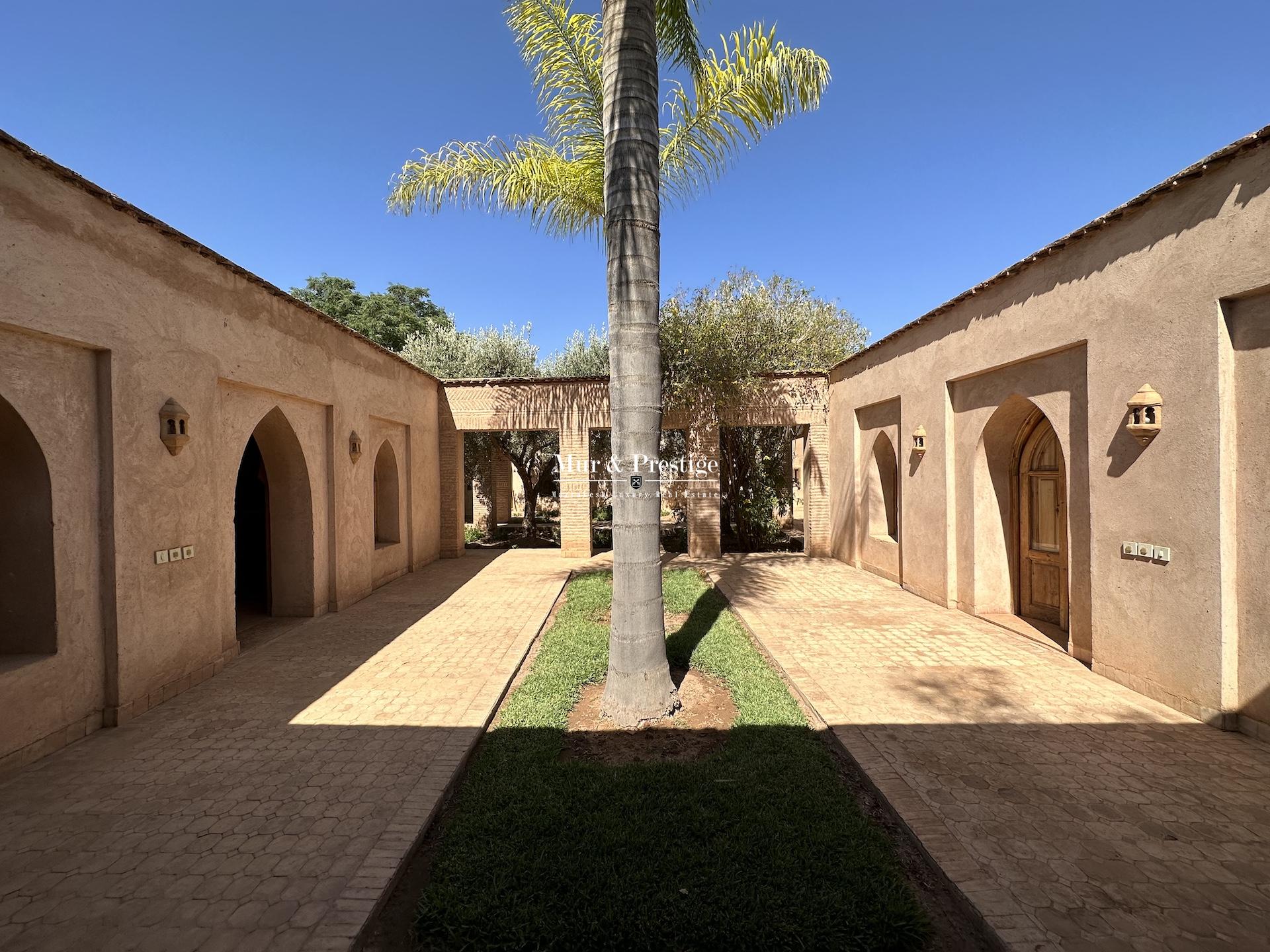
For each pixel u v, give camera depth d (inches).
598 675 222.5
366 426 370.6
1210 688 173.8
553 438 729.0
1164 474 187.2
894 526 441.7
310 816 133.0
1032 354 247.1
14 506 165.0
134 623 189.6
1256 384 163.2
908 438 362.0
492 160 305.6
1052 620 283.4
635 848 117.6
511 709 192.4
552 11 276.8
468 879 109.3
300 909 104.7
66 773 153.2
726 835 121.8
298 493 310.2
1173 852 117.1
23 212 152.9
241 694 208.1
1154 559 191.5
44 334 160.2
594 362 679.1
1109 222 205.0
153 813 134.6
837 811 131.1
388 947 99.7
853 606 328.5
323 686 213.9
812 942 94.4
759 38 261.6
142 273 194.1
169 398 206.5
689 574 429.7
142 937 98.3
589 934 96.1
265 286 261.0
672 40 260.4
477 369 660.7
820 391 514.6
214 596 229.9
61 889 110.0
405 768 154.5
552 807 132.2
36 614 166.4
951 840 120.9
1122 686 205.6
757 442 575.5
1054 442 280.8
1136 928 97.8
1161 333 186.1
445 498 533.3
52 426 166.7
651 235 188.4
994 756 156.3
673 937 95.7
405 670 229.8
